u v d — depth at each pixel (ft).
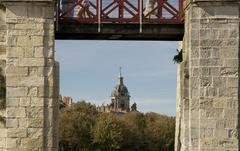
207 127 85.35
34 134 84.33
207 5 86.12
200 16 86.17
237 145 85.20
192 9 86.48
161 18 93.56
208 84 85.92
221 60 85.97
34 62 85.05
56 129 85.35
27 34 85.30
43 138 84.43
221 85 85.81
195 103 85.92
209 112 85.61
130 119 476.54
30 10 85.40
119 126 382.63
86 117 379.55
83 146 370.94
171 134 470.39
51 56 85.25
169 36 95.81
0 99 85.97
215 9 86.17
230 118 85.40
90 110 409.08
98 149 374.43
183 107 87.76
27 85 84.84
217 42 86.07
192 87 86.02
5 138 85.20
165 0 93.97
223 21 86.17
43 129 84.48
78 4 93.09
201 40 86.12
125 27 93.71
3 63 86.17
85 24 93.15
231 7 86.17
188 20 88.12
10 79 84.84
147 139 451.53
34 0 85.30
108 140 373.40
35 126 84.43
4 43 86.22
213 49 86.02
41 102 84.69
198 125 85.56
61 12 93.35
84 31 93.15
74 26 92.99
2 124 85.61
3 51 86.22
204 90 85.87
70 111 394.52
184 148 86.74
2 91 85.97
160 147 462.60
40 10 85.51
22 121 84.48
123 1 93.35
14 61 85.05
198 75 86.02
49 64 85.15
